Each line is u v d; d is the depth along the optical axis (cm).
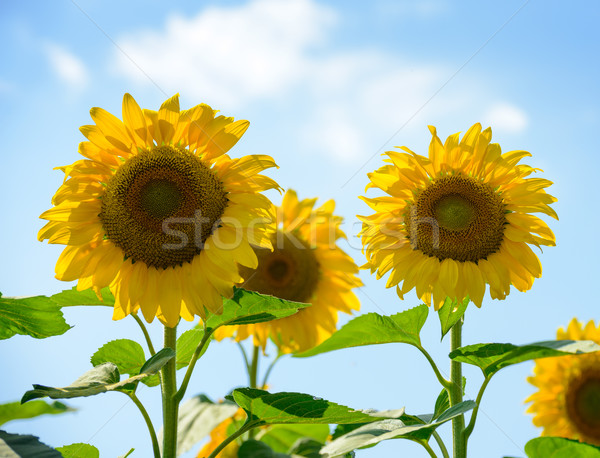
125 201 70
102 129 70
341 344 72
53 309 67
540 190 76
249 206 71
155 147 72
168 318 68
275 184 71
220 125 71
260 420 66
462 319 74
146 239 70
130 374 70
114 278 71
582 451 64
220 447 64
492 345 63
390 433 63
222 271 69
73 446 68
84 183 71
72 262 70
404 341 72
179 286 70
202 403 69
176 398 64
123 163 72
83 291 73
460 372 70
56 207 70
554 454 65
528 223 76
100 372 63
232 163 72
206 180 71
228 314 68
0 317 69
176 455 63
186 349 72
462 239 76
